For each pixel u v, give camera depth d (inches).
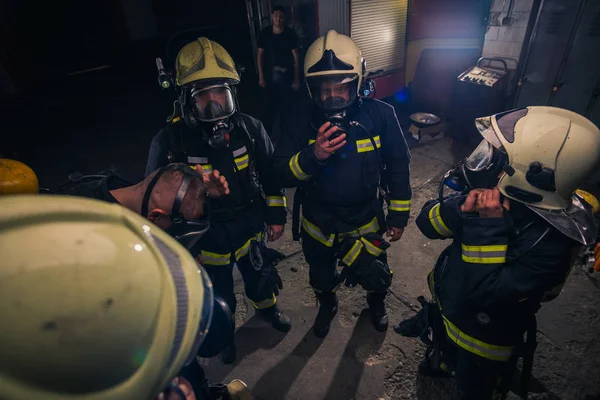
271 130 184.5
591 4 120.0
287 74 165.9
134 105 278.8
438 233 54.4
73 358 15.0
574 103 134.1
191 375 34.4
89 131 233.6
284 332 89.4
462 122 165.3
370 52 187.5
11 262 14.7
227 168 65.5
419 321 67.9
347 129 64.7
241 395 37.7
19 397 14.2
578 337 81.7
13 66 330.0
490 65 157.5
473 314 50.1
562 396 71.6
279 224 76.4
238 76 64.5
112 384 16.7
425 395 74.4
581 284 93.7
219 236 67.7
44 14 382.9
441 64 193.3
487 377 53.9
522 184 42.7
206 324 23.8
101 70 402.0
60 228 16.6
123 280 16.9
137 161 190.2
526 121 43.5
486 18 173.2
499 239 44.0
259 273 75.2
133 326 16.8
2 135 234.5
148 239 20.5
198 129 64.5
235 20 501.4
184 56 60.6
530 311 49.6
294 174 65.6
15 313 14.1
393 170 71.6
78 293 15.2
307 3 175.0
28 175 37.3
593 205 50.4
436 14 185.8
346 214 70.4
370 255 70.6
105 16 439.5
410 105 213.6
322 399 75.4
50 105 292.5
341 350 84.3
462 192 54.6
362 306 94.1
